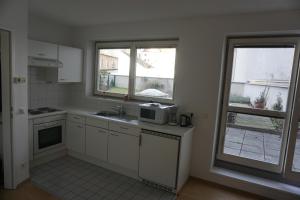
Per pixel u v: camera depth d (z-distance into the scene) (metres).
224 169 3.08
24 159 2.67
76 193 2.55
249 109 2.91
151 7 2.58
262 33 2.60
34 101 3.54
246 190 2.75
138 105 3.18
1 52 2.36
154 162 2.73
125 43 3.72
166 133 2.62
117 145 3.04
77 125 3.44
